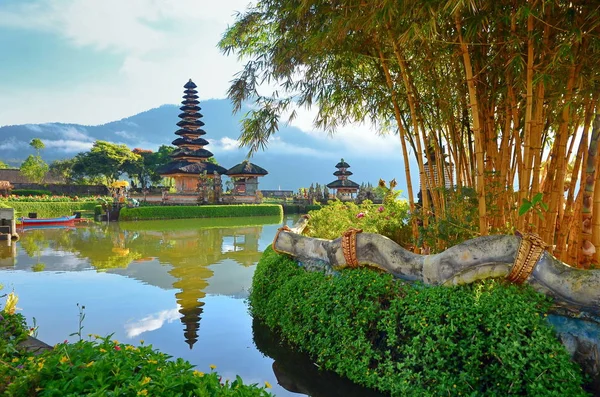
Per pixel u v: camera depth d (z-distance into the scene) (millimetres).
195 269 9617
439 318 3514
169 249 12898
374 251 4359
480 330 3367
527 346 3115
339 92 6316
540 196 3467
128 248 13117
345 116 7320
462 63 4902
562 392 2928
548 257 3375
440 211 5457
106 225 22500
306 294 4793
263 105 6605
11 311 4344
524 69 4199
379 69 5871
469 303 3475
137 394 1954
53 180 55812
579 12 3850
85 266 9969
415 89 5371
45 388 2111
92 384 2092
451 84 5004
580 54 3889
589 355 3074
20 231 19062
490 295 3439
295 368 4352
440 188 4973
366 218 7465
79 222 24609
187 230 19562
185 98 40562
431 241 4703
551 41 4086
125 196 31359
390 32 4480
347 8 4031
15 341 3043
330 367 4203
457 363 3361
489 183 4629
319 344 4438
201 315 6105
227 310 6355
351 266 4508
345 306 4234
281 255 6066
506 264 3473
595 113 4117
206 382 2203
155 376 2203
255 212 31188
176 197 33969
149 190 43531
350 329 4105
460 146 5492
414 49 5059
